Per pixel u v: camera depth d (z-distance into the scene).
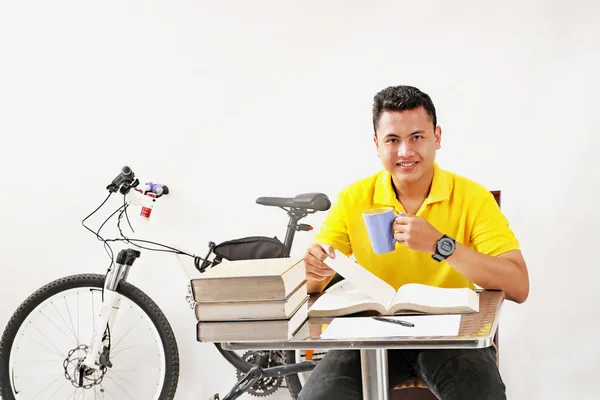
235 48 2.87
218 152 2.91
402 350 1.83
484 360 1.69
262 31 2.84
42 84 2.99
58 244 3.03
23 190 3.03
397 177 1.88
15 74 3.00
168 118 2.94
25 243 3.04
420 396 1.96
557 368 2.64
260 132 2.88
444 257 1.66
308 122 2.84
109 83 2.96
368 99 2.78
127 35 2.94
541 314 2.65
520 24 2.61
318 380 1.73
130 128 2.96
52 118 3.00
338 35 2.78
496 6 2.63
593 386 2.61
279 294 1.38
